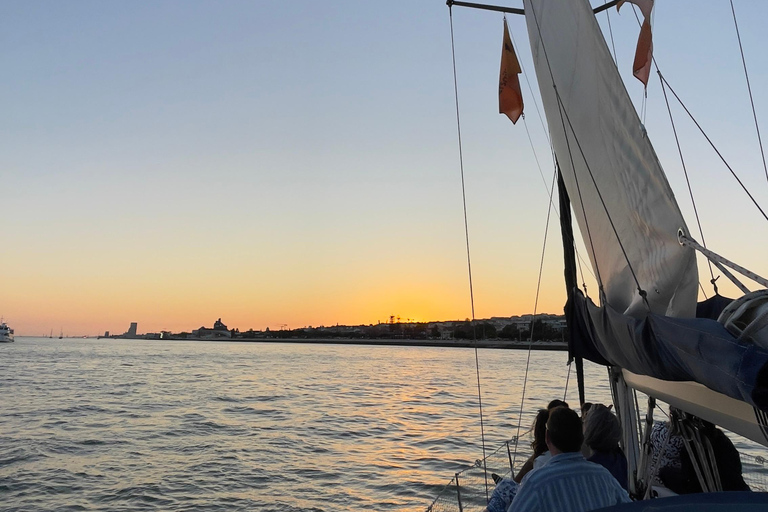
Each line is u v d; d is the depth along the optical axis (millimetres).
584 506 2934
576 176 5465
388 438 28750
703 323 3002
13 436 28953
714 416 3418
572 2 5242
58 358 123250
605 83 4859
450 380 69938
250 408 41406
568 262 6738
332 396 50594
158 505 17281
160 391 53938
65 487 19281
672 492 5598
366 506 16922
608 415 4238
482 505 6598
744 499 1992
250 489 19000
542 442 4629
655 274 4371
